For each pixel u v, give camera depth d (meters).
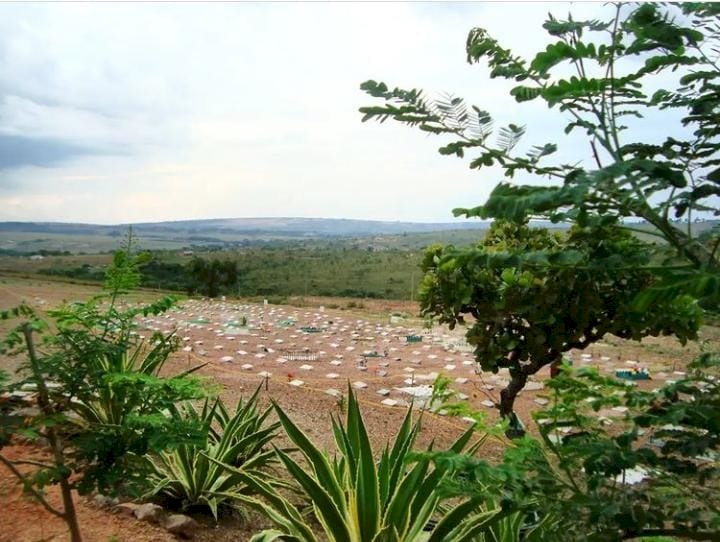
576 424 2.20
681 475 1.85
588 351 18.39
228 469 3.96
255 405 6.18
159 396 3.55
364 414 9.83
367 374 14.29
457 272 4.96
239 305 32.53
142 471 3.40
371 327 24.69
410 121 1.74
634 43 1.67
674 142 1.77
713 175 1.57
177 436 3.29
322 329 23.42
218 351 16.66
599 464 1.78
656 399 1.96
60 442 3.59
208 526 4.63
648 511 1.78
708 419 1.67
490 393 12.32
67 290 28.09
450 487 2.16
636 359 17.16
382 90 1.75
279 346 18.53
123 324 3.63
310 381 12.81
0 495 4.38
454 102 1.71
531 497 1.96
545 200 1.33
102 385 3.38
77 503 4.41
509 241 4.80
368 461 3.31
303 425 8.41
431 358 17.27
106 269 3.54
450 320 5.46
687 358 16.72
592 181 1.30
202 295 38.09
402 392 12.19
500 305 4.63
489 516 3.46
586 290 4.04
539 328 4.71
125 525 4.20
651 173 1.35
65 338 3.33
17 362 8.52
